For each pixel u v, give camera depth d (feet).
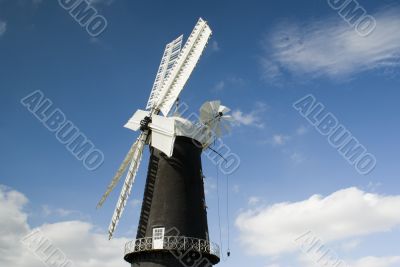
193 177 75.56
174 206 71.46
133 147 80.53
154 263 67.10
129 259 72.74
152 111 82.12
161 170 75.36
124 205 74.95
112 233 74.64
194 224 71.31
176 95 80.23
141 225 72.69
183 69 82.33
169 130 75.77
